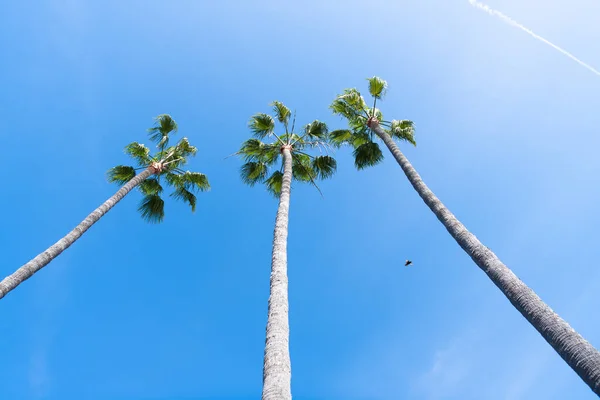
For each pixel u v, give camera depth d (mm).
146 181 17641
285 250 9758
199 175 18266
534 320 5844
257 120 16719
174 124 18656
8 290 9289
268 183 17547
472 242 7844
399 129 15992
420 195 10570
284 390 5438
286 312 7500
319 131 17672
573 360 5023
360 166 16266
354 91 16641
